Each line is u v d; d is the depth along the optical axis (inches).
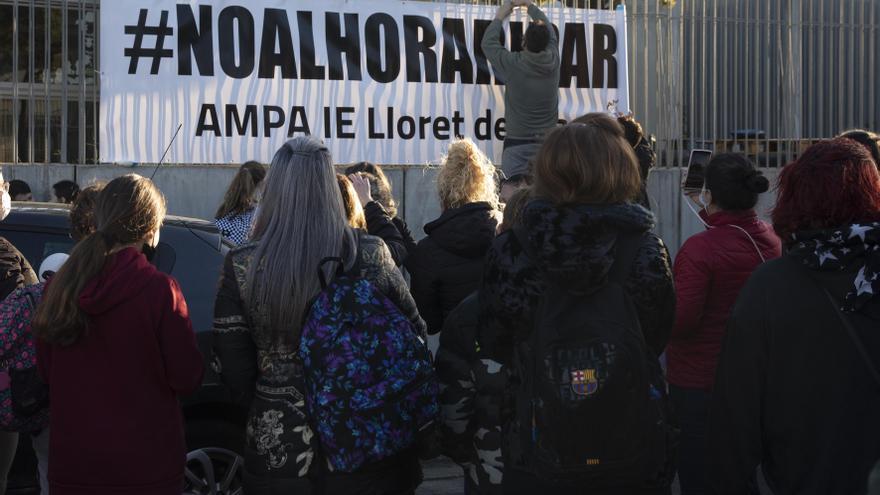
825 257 90.0
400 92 300.5
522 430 97.4
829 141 95.9
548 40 292.2
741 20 347.6
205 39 282.7
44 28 281.3
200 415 177.8
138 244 125.9
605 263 95.5
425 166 305.1
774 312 91.6
